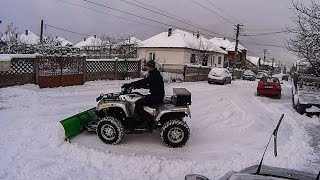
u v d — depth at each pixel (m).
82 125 8.21
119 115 7.77
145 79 7.82
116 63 20.92
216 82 27.70
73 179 5.49
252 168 4.21
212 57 47.28
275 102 17.48
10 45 21.17
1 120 9.02
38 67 15.24
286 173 3.94
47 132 7.89
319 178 3.52
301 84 15.92
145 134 8.56
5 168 5.75
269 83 19.70
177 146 7.55
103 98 7.84
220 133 9.20
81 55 17.50
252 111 13.64
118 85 18.36
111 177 5.69
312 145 8.43
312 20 14.54
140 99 7.61
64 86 16.47
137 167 6.19
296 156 7.29
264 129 10.10
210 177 5.91
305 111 13.03
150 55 43.81
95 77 19.56
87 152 6.73
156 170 6.10
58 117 9.75
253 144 8.23
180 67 30.58
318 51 15.05
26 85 14.87
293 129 10.29
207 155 7.16
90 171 5.87
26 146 6.93
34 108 10.94
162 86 7.70
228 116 11.89
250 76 43.16
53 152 6.70
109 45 34.84
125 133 7.64
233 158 6.93
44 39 30.58
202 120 10.71
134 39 43.78
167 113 7.58
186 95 7.67
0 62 12.86
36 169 5.80
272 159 6.96
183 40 42.44
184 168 6.24
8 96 12.59
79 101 12.87
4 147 6.80
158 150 7.31
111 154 6.71
